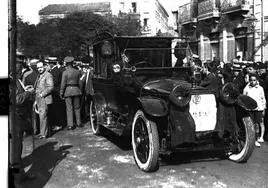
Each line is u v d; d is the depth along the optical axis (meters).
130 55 7.31
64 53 37.97
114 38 7.25
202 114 5.86
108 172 5.66
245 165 5.97
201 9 24.28
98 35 8.47
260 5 19.05
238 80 8.95
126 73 6.75
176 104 5.46
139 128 5.99
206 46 24.47
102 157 6.59
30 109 5.47
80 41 38.34
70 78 9.42
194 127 5.62
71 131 9.28
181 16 28.61
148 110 5.46
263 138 8.11
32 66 8.99
